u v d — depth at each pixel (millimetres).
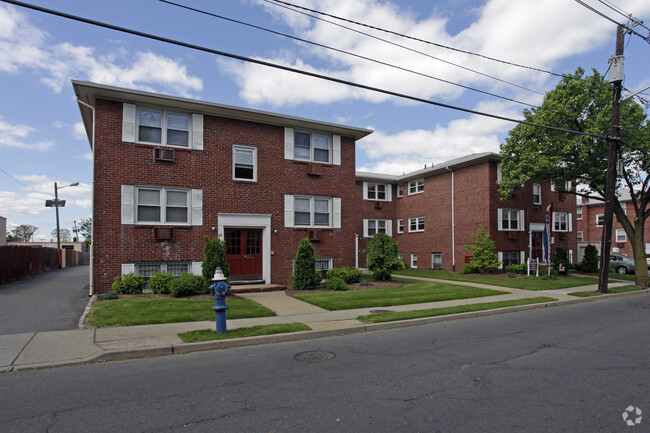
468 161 24125
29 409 4570
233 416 4371
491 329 9289
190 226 14570
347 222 18016
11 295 13219
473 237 22594
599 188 19375
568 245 27250
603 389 5203
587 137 18016
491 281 18812
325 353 7117
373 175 30094
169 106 14516
